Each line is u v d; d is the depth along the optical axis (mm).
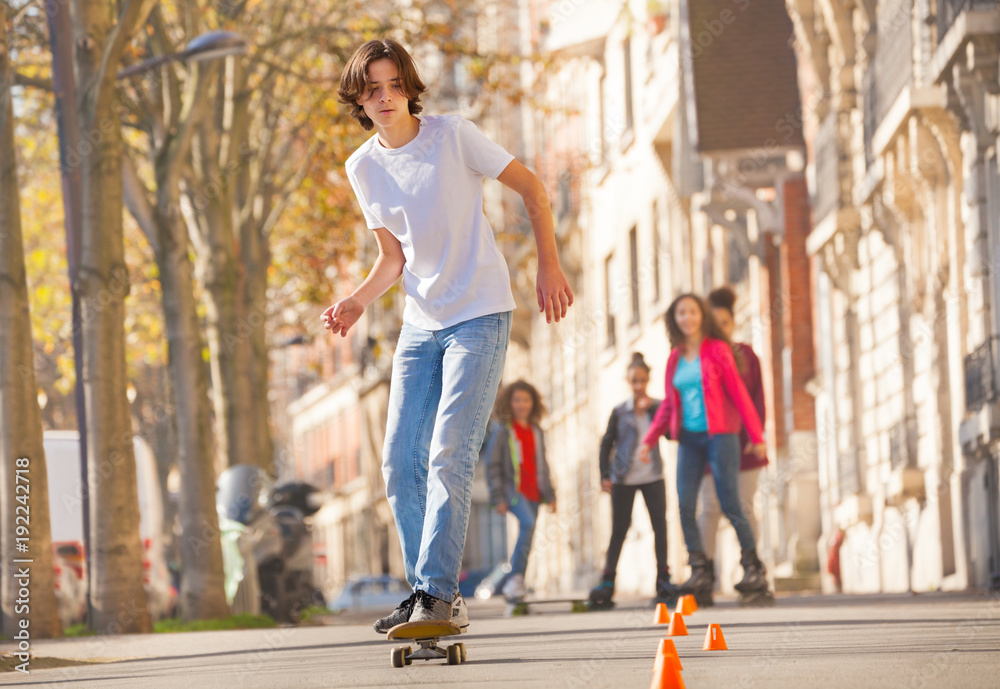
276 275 80625
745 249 65000
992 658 13250
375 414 157625
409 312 14297
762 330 63562
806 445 61125
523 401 34281
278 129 66125
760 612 25438
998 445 38500
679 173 69438
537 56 64312
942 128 43219
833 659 13742
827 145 55906
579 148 97000
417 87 14047
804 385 61531
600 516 95562
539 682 12211
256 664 17641
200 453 43375
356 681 13016
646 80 79438
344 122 60375
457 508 13680
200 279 55719
